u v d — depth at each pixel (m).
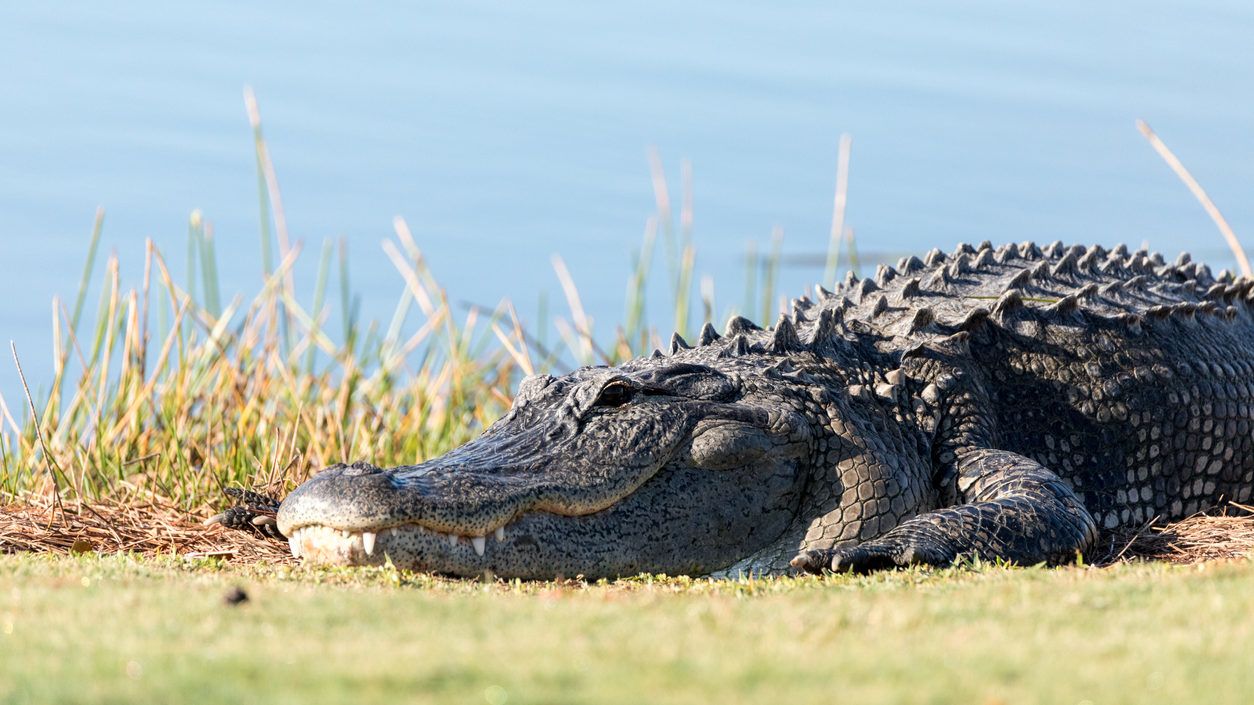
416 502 22.56
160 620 15.79
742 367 28.50
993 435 30.55
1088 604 16.94
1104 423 31.84
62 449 36.06
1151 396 32.53
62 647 14.23
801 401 27.97
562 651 14.05
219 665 13.28
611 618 16.41
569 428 25.92
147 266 38.19
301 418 38.12
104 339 42.00
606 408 26.34
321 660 13.56
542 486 24.31
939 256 36.03
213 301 45.62
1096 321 33.19
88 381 38.00
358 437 37.81
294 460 34.47
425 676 12.80
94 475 34.22
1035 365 31.92
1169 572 20.00
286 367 42.12
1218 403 33.78
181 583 19.67
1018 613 16.39
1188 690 12.53
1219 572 19.14
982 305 32.97
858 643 14.70
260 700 12.00
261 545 28.19
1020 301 32.75
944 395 30.25
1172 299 36.47
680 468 26.28
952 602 17.38
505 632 15.34
